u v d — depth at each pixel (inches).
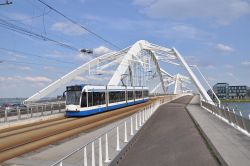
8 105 1455.5
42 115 1311.5
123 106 1886.1
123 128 873.5
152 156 580.7
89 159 518.0
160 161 542.3
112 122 1117.1
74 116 1328.7
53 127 1003.3
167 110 1784.0
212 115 1315.2
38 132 894.4
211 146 611.8
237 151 535.5
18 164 503.5
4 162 522.9
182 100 3467.0
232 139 661.9
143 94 2458.2
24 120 1126.4
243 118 776.3
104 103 1552.7
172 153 595.5
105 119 1231.5
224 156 497.4
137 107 1941.4
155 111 1647.4
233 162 458.9
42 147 661.3
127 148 633.0
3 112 1122.7
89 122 1135.6
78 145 645.3
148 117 1162.6
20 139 773.3
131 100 2075.5
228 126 900.6
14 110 1184.8
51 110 1425.9
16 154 591.8
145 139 765.9
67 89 1358.3
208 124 954.1
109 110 1635.1
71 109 1320.1
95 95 1445.6
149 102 2554.1
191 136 770.2
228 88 4626.0
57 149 611.8
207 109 1660.9
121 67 2910.9
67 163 492.7
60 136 811.4
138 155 593.9
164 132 869.8
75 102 1322.6
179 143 693.3
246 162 458.6
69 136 812.0
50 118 1307.8
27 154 589.0
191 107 1990.7
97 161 498.6
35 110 1311.5
